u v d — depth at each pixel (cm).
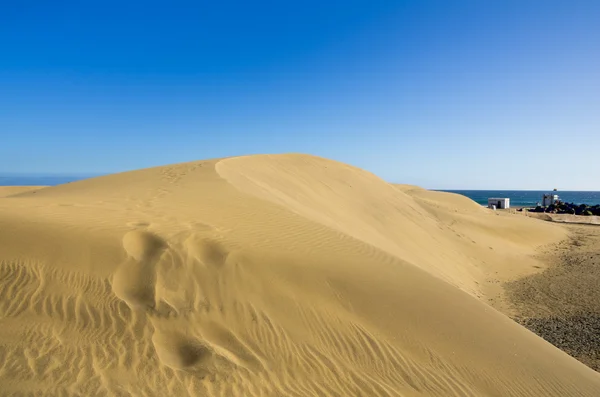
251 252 731
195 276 638
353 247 908
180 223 817
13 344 468
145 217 830
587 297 1470
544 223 3512
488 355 622
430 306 715
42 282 569
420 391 521
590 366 867
